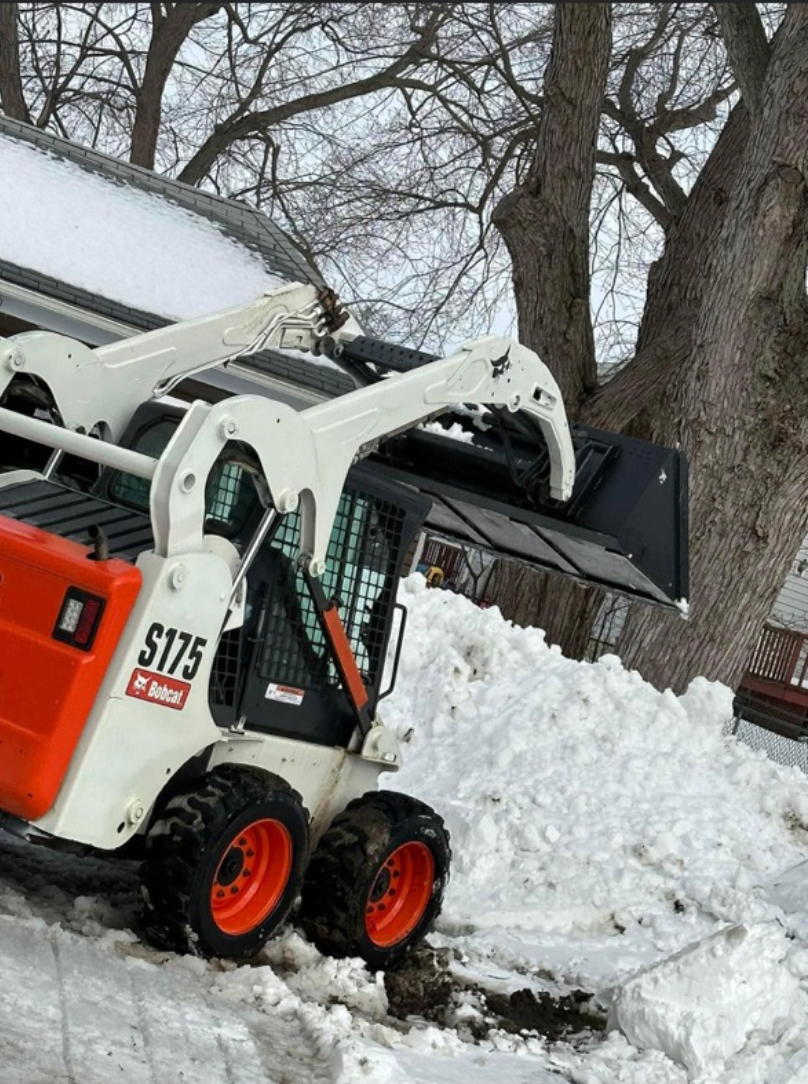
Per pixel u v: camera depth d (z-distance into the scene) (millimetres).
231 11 26281
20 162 12773
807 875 8109
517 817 8461
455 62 24797
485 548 7730
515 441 6961
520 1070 5227
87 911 5426
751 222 13664
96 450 5027
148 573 4824
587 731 9453
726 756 9500
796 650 25672
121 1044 4191
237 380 11414
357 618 6020
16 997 4234
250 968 5230
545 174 17516
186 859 5070
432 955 6391
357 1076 4453
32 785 4629
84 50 27000
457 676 10094
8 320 12070
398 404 5895
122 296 11859
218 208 14289
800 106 13477
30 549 4734
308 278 13820
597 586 7500
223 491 5270
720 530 13930
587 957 7082
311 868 5848
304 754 5855
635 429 17297
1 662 4734
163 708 4965
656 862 8227
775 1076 5379
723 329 13820
